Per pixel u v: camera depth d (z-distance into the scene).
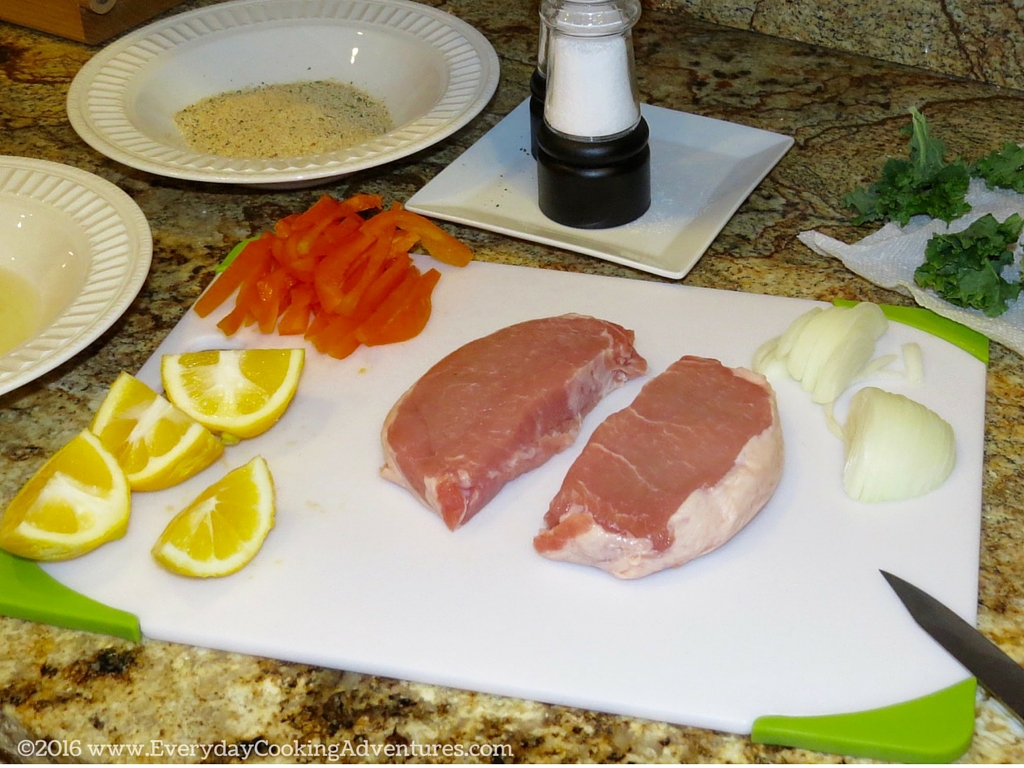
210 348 1.30
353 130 1.68
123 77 1.67
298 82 1.81
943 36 1.75
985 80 1.75
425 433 1.09
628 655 0.93
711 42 1.92
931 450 1.04
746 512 1.01
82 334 1.17
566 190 1.40
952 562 0.99
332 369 1.25
